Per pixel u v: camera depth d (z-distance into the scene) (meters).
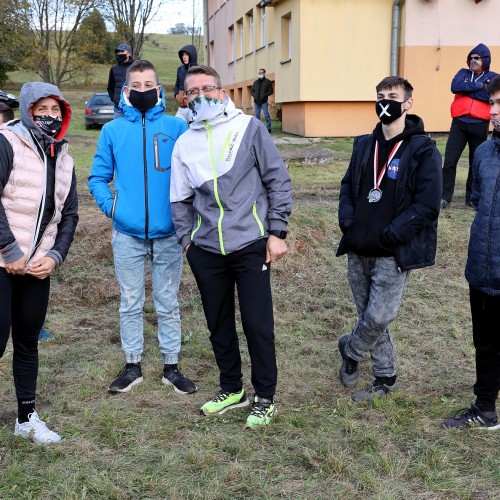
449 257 6.82
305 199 8.51
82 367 4.56
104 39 29.81
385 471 3.21
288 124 18.78
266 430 3.63
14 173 3.20
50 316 5.62
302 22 16.52
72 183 3.50
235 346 3.87
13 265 3.14
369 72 17.02
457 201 8.45
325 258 6.62
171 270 4.16
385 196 3.69
